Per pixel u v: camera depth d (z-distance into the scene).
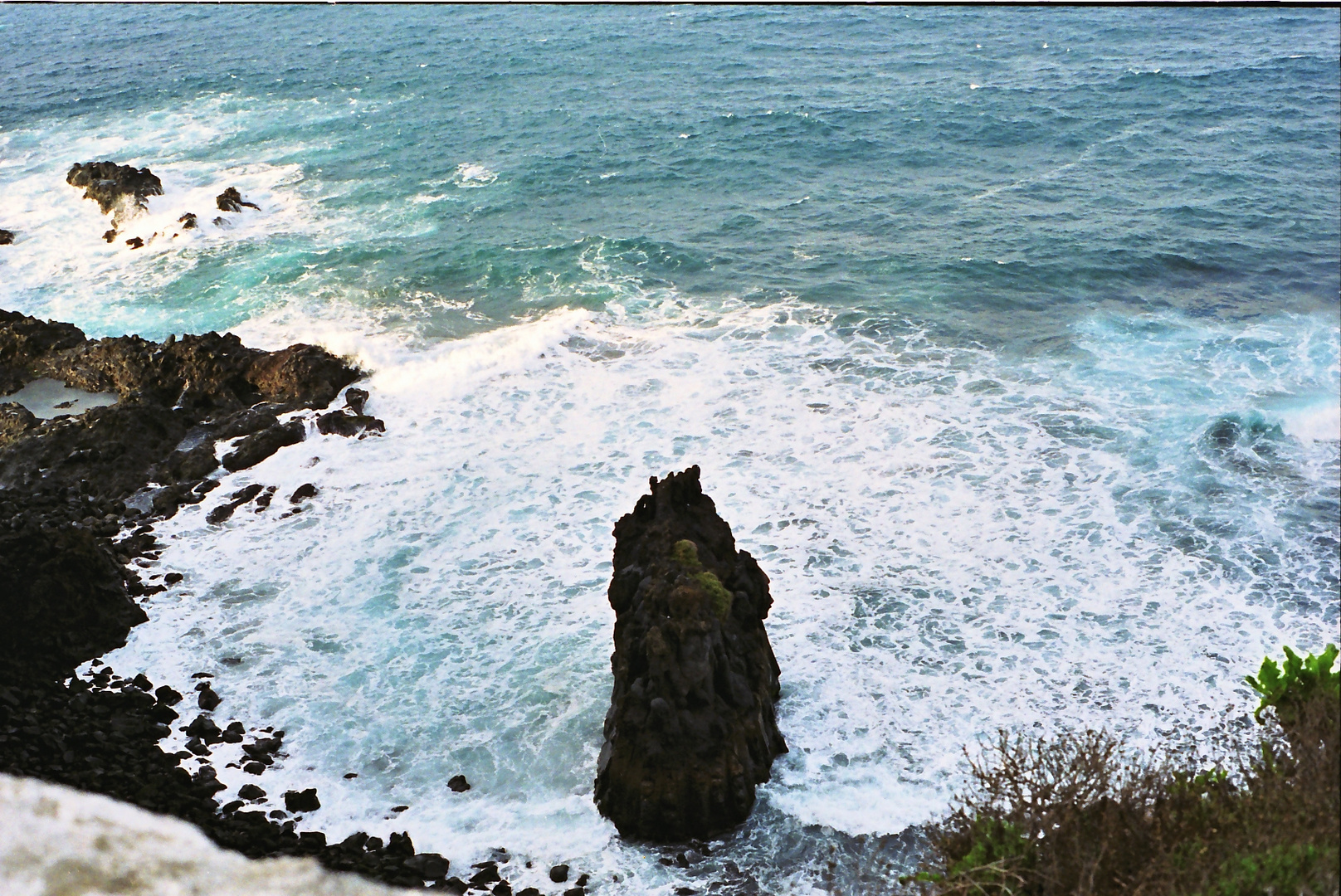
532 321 41.12
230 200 53.81
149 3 142.88
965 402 34.09
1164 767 12.11
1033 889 10.35
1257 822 9.60
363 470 31.62
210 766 21.53
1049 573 26.56
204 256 48.62
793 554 27.44
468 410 34.44
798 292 42.75
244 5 137.38
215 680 24.08
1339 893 8.32
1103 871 9.89
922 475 30.39
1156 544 27.44
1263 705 12.32
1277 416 32.06
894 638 24.70
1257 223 49.41
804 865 19.25
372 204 55.16
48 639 24.19
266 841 19.47
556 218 52.31
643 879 19.11
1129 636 24.53
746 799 19.95
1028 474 30.34
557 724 22.62
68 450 32.28
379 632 25.39
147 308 43.62
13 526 25.00
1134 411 33.31
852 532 28.20
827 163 60.53
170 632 25.52
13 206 56.56
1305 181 55.38
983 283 43.25
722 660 20.36
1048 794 11.15
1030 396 34.44
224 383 35.94
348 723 22.89
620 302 42.31
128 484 31.33
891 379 35.66
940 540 27.83
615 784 19.98
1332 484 29.50
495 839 20.02
